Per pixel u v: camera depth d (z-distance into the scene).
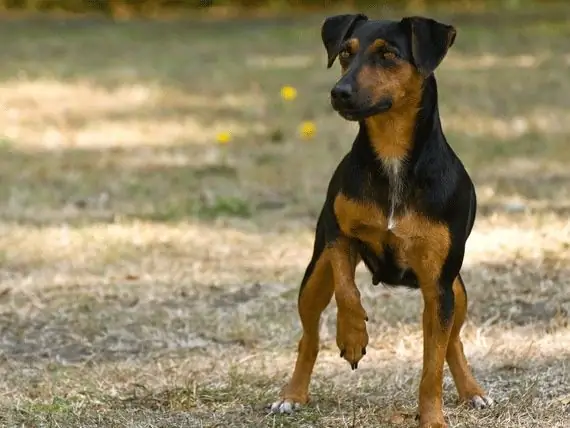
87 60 30.38
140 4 42.06
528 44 31.73
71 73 27.89
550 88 24.34
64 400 8.73
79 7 41.94
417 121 7.70
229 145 19.08
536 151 17.94
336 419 8.30
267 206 14.99
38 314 10.91
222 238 13.45
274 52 31.67
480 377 9.17
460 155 17.62
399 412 8.41
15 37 35.47
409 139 7.68
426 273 7.83
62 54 31.59
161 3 42.25
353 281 7.88
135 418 8.37
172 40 34.88
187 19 40.56
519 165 16.98
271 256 12.73
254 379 9.15
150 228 13.87
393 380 9.10
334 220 7.94
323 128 20.53
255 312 10.85
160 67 29.03
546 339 10.03
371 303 11.08
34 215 14.55
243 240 13.37
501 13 39.56
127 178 16.64
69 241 13.30
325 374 9.31
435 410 7.97
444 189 7.71
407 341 10.02
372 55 7.76
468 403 8.57
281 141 19.38
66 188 16.06
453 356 8.67
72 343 10.17
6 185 16.30
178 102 23.61
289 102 23.27
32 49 32.59
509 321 10.54
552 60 28.62
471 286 11.48
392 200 7.71
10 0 42.09
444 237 7.71
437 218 7.70
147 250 12.93
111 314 10.88
